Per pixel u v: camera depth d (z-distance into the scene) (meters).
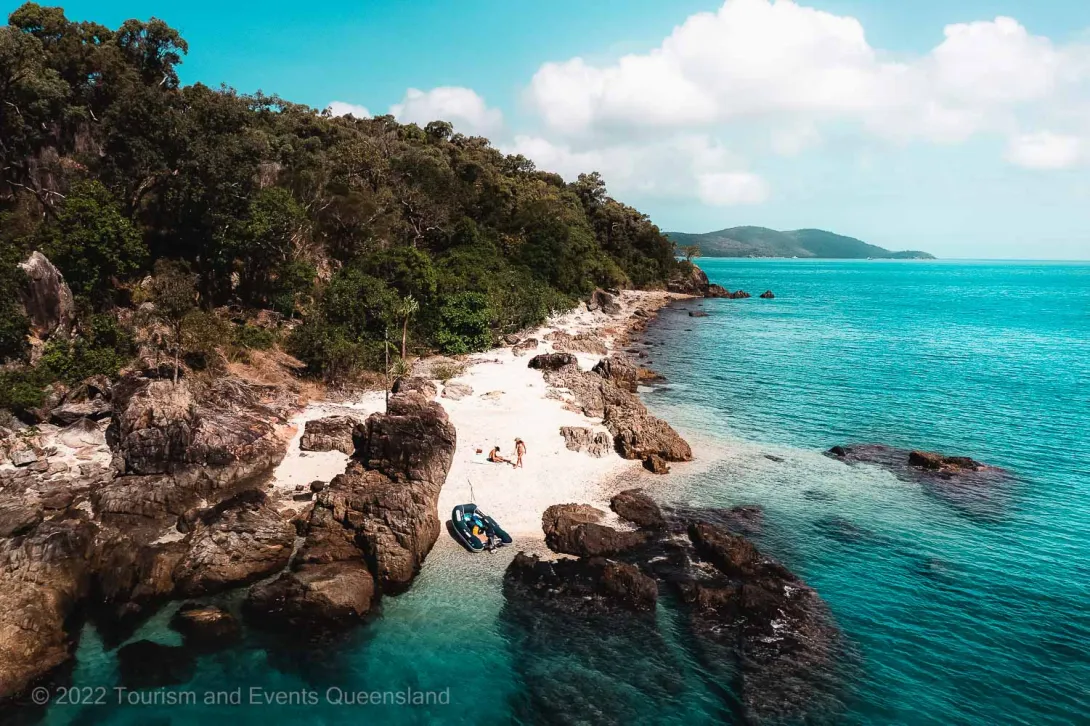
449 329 66.81
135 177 46.81
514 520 31.61
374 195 77.81
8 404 32.97
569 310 104.38
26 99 44.88
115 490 29.42
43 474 30.73
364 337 57.53
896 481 38.38
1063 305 160.62
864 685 21.61
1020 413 53.66
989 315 133.75
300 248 62.03
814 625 24.55
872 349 86.00
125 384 36.28
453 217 95.00
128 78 52.25
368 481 31.41
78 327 39.03
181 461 31.42
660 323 112.25
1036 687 21.72
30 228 42.00
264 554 26.28
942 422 50.91
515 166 155.25
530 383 54.19
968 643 23.86
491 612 24.95
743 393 59.62
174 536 27.98
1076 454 43.59
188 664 21.75
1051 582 27.86
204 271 52.66
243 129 55.53
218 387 39.69
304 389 46.88
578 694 21.06
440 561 28.05
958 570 28.70
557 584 26.55
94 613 23.59
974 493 36.81
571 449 40.16
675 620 24.55
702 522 32.31
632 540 29.48
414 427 33.53
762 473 39.12
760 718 20.08
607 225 161.12
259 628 23.56
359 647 23.03
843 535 31.70
